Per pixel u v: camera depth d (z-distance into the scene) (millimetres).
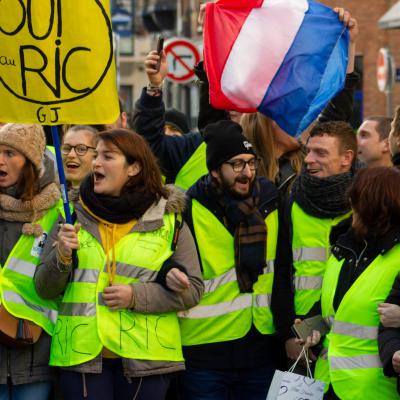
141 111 10422
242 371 9453
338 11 9883
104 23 8570
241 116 10789
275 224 9492
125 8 66875
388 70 28109
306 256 9297
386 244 8234
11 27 8531
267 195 9508
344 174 9234
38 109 8570
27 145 9031
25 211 9070
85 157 10812
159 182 8883
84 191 8820
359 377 8211
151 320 8719
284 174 10211
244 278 9320
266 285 9445
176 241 8844
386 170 8305
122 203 8703
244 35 9727
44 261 8781
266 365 9492
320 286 9242
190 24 48906
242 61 9703
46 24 8547
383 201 8211
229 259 9344
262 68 9695
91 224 8781
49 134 12672
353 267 8422
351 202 8367
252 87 9695
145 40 66938
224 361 9359
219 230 9336
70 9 8539
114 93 8609
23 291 8992
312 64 9719
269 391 8633
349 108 10484
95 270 8703
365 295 8250
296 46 9711
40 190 9141
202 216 9367
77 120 8609
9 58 8562
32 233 9031
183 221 9000
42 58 8547
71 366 8617
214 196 9352
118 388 8695
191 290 8859
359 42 38562
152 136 10438
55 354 8719
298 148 10273
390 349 7949
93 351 8562
